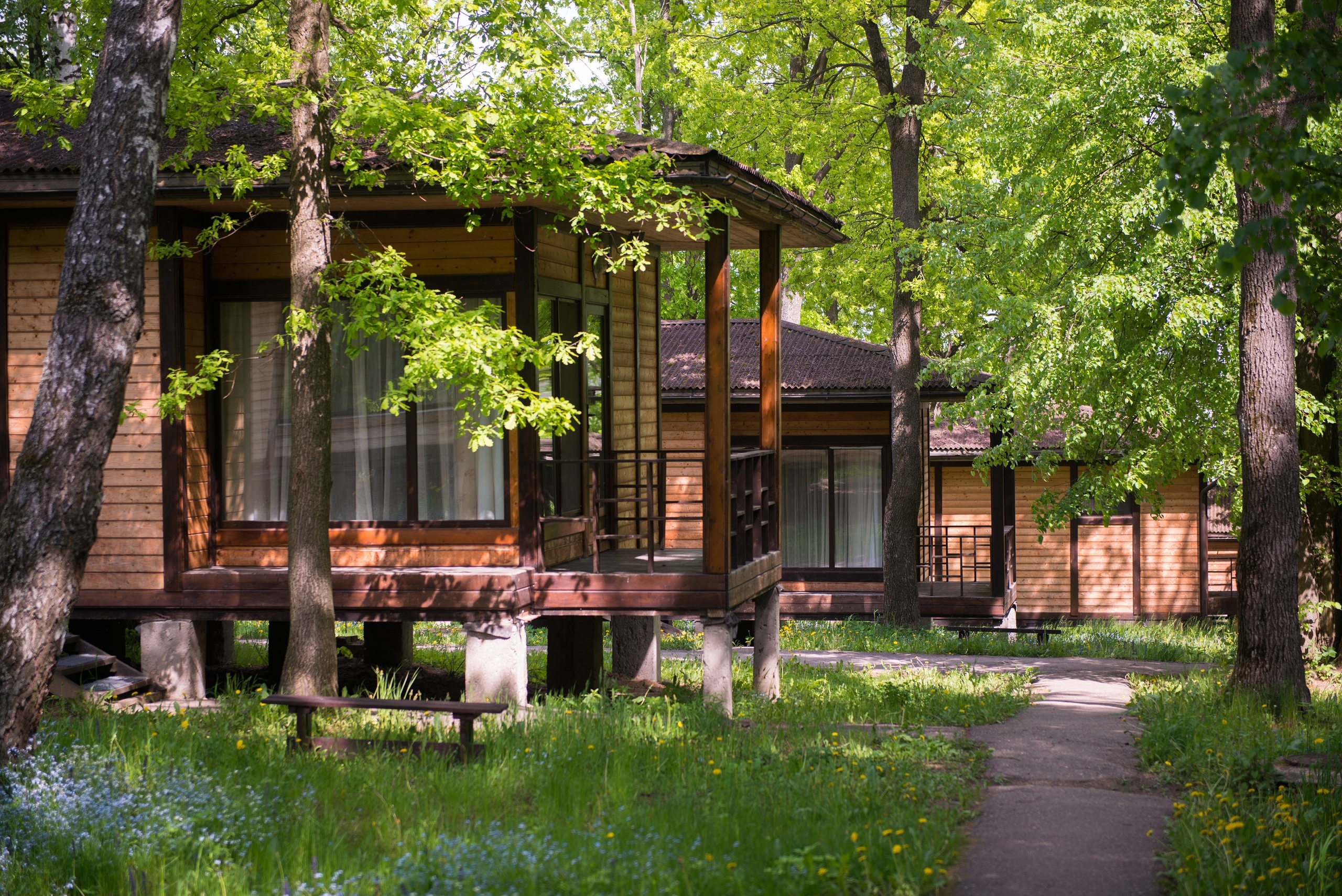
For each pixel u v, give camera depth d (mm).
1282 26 13945
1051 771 9195
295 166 10273
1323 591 16297
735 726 10531
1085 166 16094
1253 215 12266
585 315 13188
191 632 11961
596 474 11766
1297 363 15633
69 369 8062
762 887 6031
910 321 21625
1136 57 14930
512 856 6262
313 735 9664
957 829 7207
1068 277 16203
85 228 8094
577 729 9922
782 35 22297
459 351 9211
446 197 11211
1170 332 15008
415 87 10578
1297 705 12078
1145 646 18859
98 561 12047
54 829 6812
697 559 12906
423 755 8680
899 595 21656
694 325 25953
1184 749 9656
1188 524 27734
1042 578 28125
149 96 8242
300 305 10211
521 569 11758
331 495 12391
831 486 23188
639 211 10273
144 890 6195
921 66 20281
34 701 8016
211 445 12461
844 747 9391
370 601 11555
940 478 27312
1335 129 12852
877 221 24172
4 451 11992
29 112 10633
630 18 32094
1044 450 18438
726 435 11477
